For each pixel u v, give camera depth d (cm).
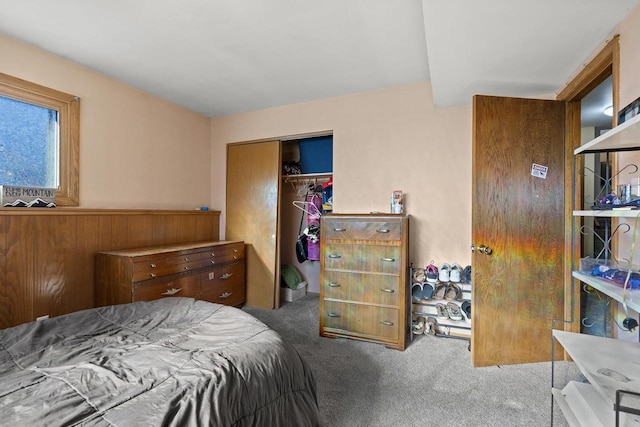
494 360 226
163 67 262
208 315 171
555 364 226
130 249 279
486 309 226
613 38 169
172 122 344
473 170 227
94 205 265
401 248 255
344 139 323
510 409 174
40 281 223
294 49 233
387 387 197
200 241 363
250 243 376
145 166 312
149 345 132
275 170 363
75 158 251
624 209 118
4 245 203
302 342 268
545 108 230
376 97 310
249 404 113
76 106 253
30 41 222
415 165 296
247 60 250
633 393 93
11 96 218
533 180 229
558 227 229
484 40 180
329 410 173
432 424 162
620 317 173
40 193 225
